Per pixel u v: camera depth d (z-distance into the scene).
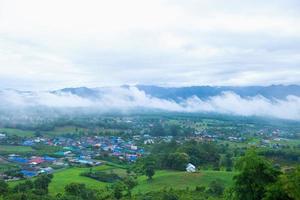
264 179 43.78
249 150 46.25
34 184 128.88
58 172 175.62
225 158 186.88
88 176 163.12
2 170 179.62
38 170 183.88
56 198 109.00
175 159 171.12
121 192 124.06
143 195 117.94
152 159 183.50
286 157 184.50
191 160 183.62
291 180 39.81
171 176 149.12
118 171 179.50
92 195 118.62
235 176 45.25
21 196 107.06
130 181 141.25
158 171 167.75
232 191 45.59
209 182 137.38
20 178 161.75
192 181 139.75
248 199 43.75
